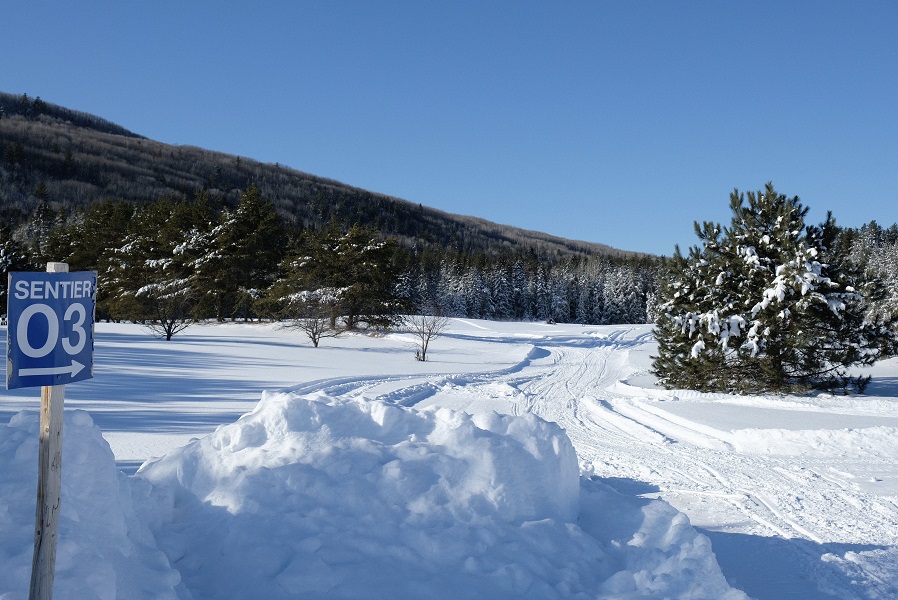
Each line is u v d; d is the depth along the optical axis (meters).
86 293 2.97
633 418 16.50
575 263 129.50
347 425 5.77
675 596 4.18
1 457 3.93
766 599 5.12
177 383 19.88
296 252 52.94
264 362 29.27
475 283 101.88
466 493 4.86
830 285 20.02
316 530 4.33
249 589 3.88
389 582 3.95
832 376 21.59
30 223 101.00
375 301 49.47
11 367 2.67
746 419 15.23
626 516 5.61
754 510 7.70
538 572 4.23
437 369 30.22
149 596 3.47
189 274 54.41
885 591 5.27
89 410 13.45
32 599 2.78
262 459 5.14
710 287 22.75
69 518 3.53
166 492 4.82
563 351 43.84
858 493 8.50
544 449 5.48
